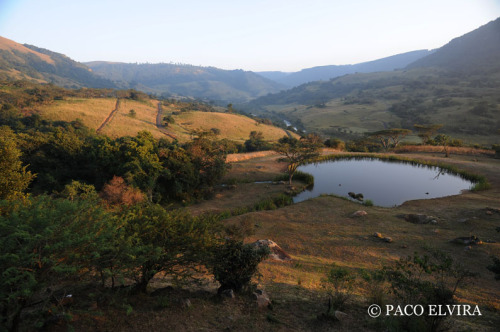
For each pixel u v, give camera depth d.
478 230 17.12
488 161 42.94
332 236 17.42
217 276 7.78
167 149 35.41
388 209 23.34
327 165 44.94
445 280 10.88
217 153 37.09
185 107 187.00
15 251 4.45
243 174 39.78
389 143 76.00
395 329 6.08
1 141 14.30
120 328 5.22
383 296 8.70
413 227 18.58
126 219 6.64
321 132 169.88
